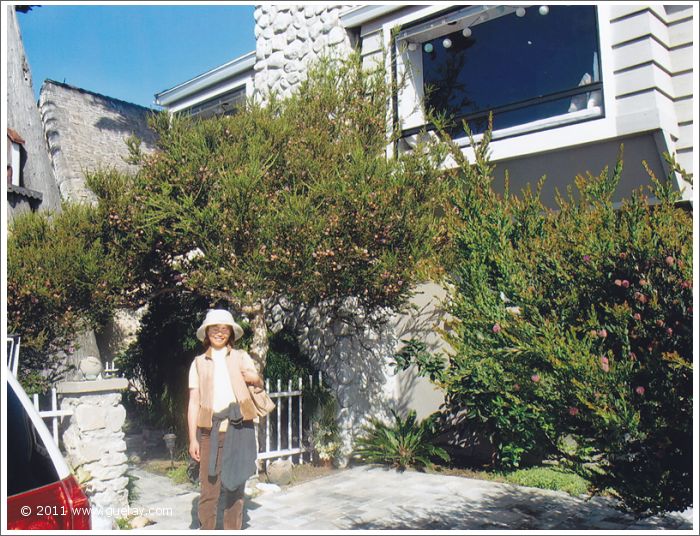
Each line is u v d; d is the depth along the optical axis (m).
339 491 6.18
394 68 8.03
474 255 3.98
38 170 9.81
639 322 3.46
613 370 3.28
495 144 7.04
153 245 6.30
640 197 3.92
